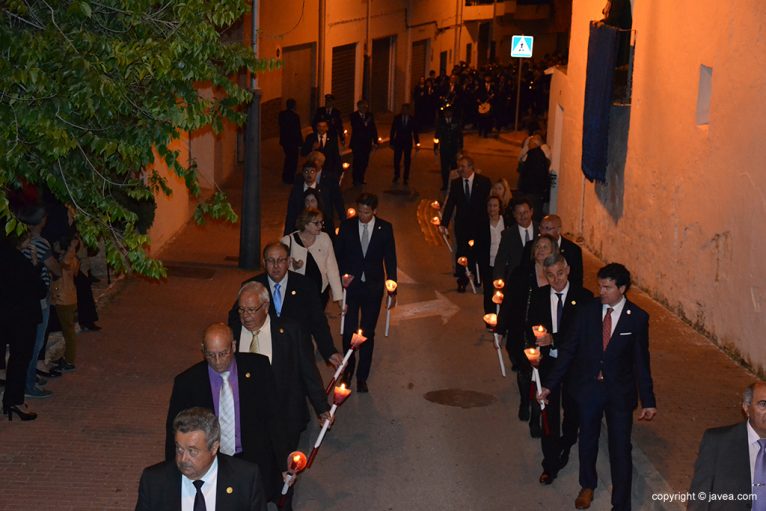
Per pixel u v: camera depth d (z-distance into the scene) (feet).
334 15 106.42
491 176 92.17
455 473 27.96
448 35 153.48
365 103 81.97
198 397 19.71
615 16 52.34
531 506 26.05
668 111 45.19
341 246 33.37
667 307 44.65
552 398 26.53
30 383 31.09
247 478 16.40
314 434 30.30
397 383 35.24
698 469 17.89
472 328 42.34
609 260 54.75
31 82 22.18
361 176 82.89
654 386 33.47
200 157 71.20
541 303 26.35
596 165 53.72
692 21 42.29
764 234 34.42
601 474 28.02
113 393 32.17
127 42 24.67
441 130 79.82
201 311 42.37
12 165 22.22
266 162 86.22
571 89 64.08
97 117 23.58
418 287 49.19
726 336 37.65
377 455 28.99
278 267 25.53
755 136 35.32
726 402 32.19
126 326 39.34
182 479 16.22
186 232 58.65
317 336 26.30
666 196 45.24
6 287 28.43
